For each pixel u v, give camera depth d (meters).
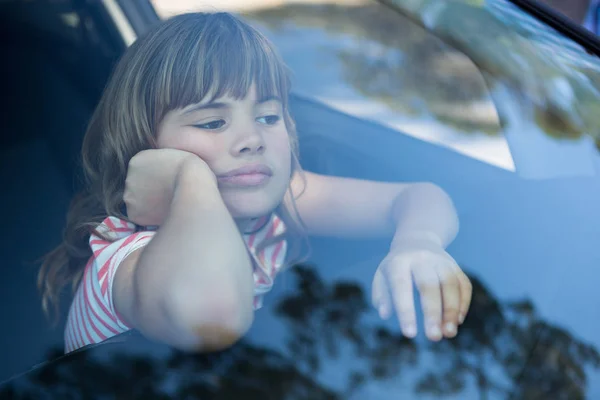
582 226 1.35
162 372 1.04
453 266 1.22
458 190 1.33
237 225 1.17
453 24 1.52
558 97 1.51
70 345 1.08
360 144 1.32
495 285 1.22
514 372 1.13
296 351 1.08
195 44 1.25
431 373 1.10
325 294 1.15
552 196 1.38
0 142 1.14
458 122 1.40
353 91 1.35
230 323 1.08
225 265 1.11
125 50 1.23
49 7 1.23
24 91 1.17
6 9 1.20
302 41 1.36
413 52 1.44
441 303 1.17
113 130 1.18
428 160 1.35
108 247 1.14
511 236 1.29
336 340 1.11
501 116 1.44
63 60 1.21
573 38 1.74
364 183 1.28
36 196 1.14
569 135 1.47
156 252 1.11
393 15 1.47
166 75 1.22
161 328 1.08
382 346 1.11
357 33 1.42
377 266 1.20
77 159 1.17
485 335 1.16
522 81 1.50
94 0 1.25
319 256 1.20
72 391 1.02
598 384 1.16
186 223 1.13
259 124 1.25
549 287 1.25
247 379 1.05
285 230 1.20
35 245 1.12
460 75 1.45
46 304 1.10
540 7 1.77
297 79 1.32
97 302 1.11
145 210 1.16
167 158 1.19
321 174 1.27
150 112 1.20
